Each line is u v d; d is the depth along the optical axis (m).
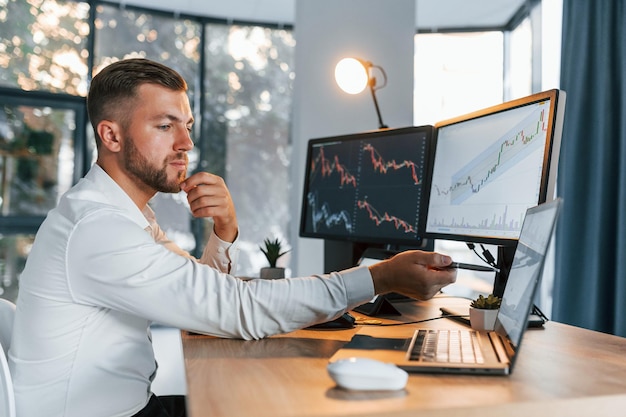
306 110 3.66
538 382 0.85
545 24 4.22
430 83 5.18
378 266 1.17
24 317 1.14
